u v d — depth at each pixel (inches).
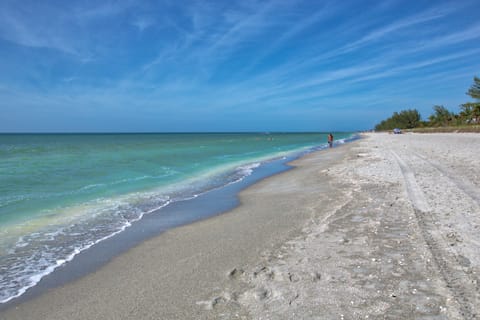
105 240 277.9
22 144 2256.4
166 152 1378.0
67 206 404.2
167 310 155.1
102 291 183.6
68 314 161.0
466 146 983.0
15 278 207.9
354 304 145.7
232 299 160.6
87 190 510.0
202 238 268.1
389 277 168.7
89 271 214.8
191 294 169.5
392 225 254.7
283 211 339.0
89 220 342.0
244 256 217.6
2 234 297.0
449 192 346.6
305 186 485.7
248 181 596.1
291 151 1467.8
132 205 410.6
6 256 245.3
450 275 164.6
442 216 263.1
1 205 405.7
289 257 208.1
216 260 214.7
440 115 3563.0
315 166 761.6
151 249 250.4
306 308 145.4
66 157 1083.9
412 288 155.6
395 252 200.7
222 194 476.7
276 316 141.0
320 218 295.1
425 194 343.9
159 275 198.4
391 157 767.7
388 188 400.2
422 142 1365.7
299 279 174.9
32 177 633.0
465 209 278.7
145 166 843.4
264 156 1185.4
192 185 559.2
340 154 1058.1
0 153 1268.5
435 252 193.5
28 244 270.7
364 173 538.0
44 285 196.9
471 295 145.0
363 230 248.7
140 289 181.0
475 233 220.1
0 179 605.3
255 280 178.9
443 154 757.3
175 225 319.3
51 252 252.5
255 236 260.1
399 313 135.9
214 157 1141.1
